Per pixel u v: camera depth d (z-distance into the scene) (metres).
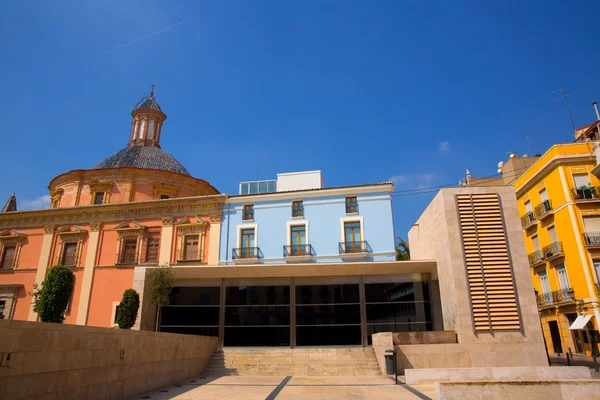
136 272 22.94
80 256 32.09
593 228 25.52
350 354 19.83
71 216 33.47
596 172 25.53
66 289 16.38
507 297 18.06
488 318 17.75
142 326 21.98
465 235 19.17
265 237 30.08
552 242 27.88
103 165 40.69
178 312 23.38
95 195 36.16
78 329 9.02
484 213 19.47
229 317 23.06
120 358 10.79
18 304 31.83
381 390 12.81
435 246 21.38
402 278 22.95
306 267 22.52
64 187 37.19
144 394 12.12
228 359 19.97
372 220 29.16
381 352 17.72
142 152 41.75
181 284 23.97
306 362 19.22
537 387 8.90
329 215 29.75
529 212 30.73
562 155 26.95
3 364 6.88
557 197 27.22
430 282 22.69
